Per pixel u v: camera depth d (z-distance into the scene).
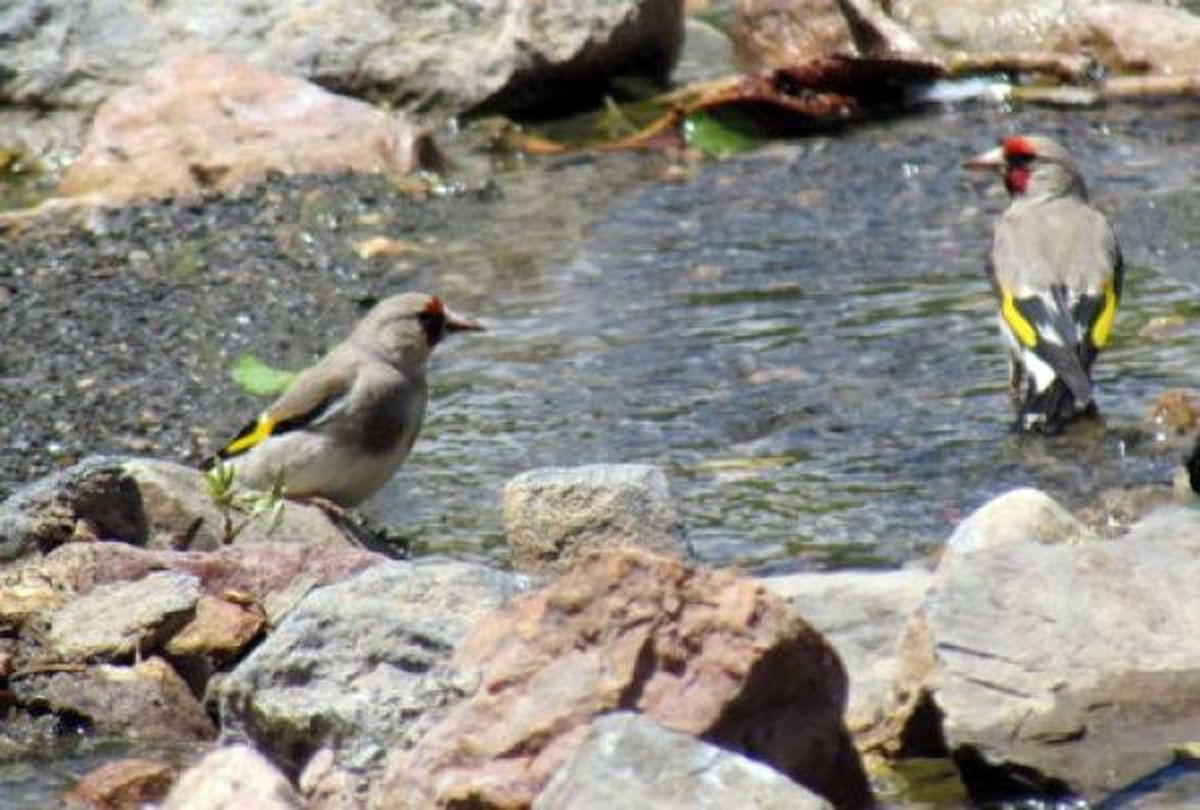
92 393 14.70
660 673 8.25
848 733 8.51
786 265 16.77
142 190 18.91
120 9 21.08
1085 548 9.43
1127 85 20.80
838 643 9.58
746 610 8.29
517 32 20.88
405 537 12.20
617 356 15.02
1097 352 14.05
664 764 7.64
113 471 11.27
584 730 8.10
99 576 10.52
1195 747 8.59
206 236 17.73
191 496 11.36
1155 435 13.27
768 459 13.15
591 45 21.06
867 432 13.50
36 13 21.05
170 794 8.48
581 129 20.83
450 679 8.52
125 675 9.85
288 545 10.66
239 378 14.87
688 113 20.33
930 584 9.75
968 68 21.16
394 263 17.12
